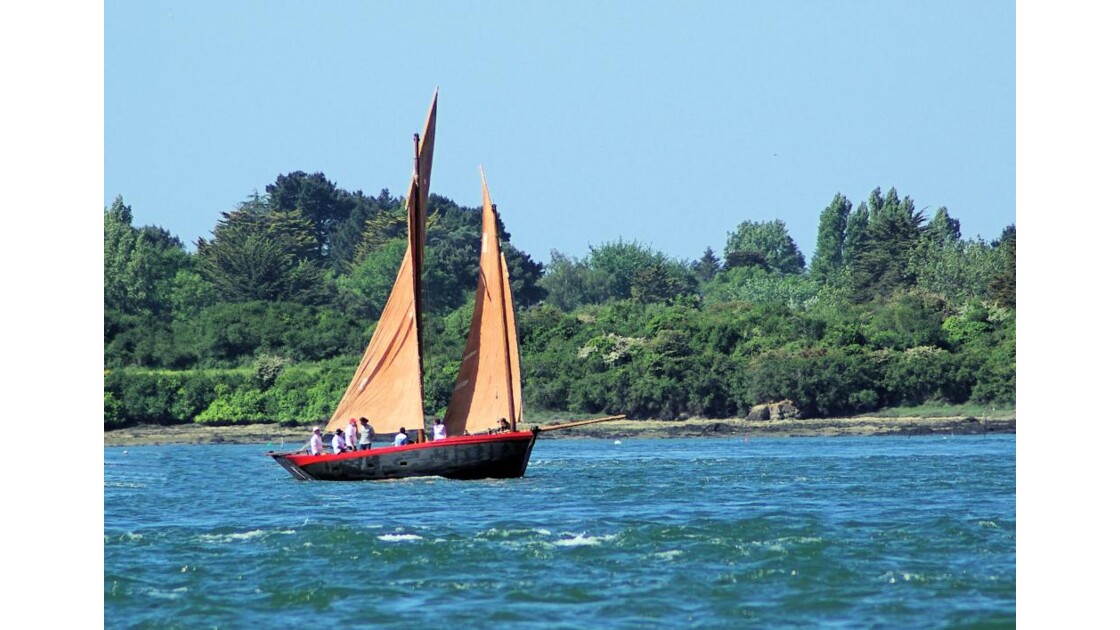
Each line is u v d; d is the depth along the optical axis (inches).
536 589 5044.3
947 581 5113.2
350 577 5315.0
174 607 4886.8
